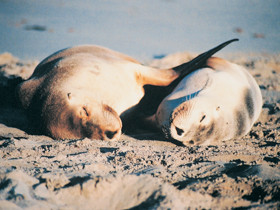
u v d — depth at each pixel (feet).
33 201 54.03
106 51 110.93
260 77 181.06
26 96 99.50
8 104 115.75
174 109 91.61
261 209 59.41
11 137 91.40
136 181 61.67
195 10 485.15
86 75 97.14
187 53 230.27
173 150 87.10
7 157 76.13
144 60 225.97
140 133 102.68
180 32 349.20
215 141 95.45
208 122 92.22
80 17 413.59
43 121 94.17
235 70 108.88
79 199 57.77
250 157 82.74
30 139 90.79
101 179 60.13
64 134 92.79
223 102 96.27
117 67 103.04
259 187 66.03
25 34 309.42
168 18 426.51
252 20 417.28
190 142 92.17
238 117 98.07
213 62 110.52
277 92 152.87
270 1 551.18
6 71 162.20
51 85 95.96
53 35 311.27
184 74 110.83
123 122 102.89
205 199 60.85
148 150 85.25
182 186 65.16
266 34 341.62
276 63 215.31
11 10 432.66
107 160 76.79
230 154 83.15
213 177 69.31
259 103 110.11
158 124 98.37
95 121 91.91
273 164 78.89
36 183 60.44
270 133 102.58
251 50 270.67
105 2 534.37
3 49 250.37
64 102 92.38
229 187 65.67
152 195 59.06
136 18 422.41
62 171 67.36
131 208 57.47
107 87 98.22
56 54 107.65
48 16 410.11
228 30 358.23
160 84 108.99
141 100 107.04
